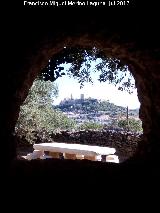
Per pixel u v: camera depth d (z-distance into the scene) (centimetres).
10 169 461
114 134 1510
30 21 450
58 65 783
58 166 530
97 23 473
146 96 595
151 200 376
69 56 790
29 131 1507
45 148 1044
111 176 472
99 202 367
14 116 544
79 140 1612
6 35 437
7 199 367
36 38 485
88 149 948
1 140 477
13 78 501
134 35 464
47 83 1866
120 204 364
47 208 350
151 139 582
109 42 534
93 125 2041
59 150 1002
